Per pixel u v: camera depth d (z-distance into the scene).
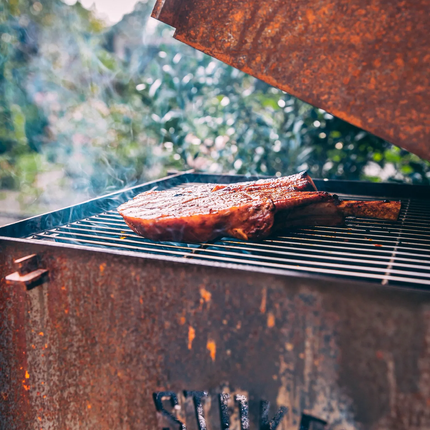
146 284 1.20
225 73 3.68
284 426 1.13
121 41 5.00
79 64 5.04
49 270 1.30
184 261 1.15
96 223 1.81
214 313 1.15
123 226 1.77
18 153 5.09
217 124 3.68
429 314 0.95
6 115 5.11
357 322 1.01
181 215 1.42
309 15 1.06
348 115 1.07
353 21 1.02
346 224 1.79
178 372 1.22
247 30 1.13
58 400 1.38
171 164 4.15
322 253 1.48
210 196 1.69
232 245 1.53
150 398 1.27
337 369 1.05
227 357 1.16
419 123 1.00
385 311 0.98
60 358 1.35
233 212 1.42
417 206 2.16
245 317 1.12
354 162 3.33
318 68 1.08
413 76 0.99
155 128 4.38
